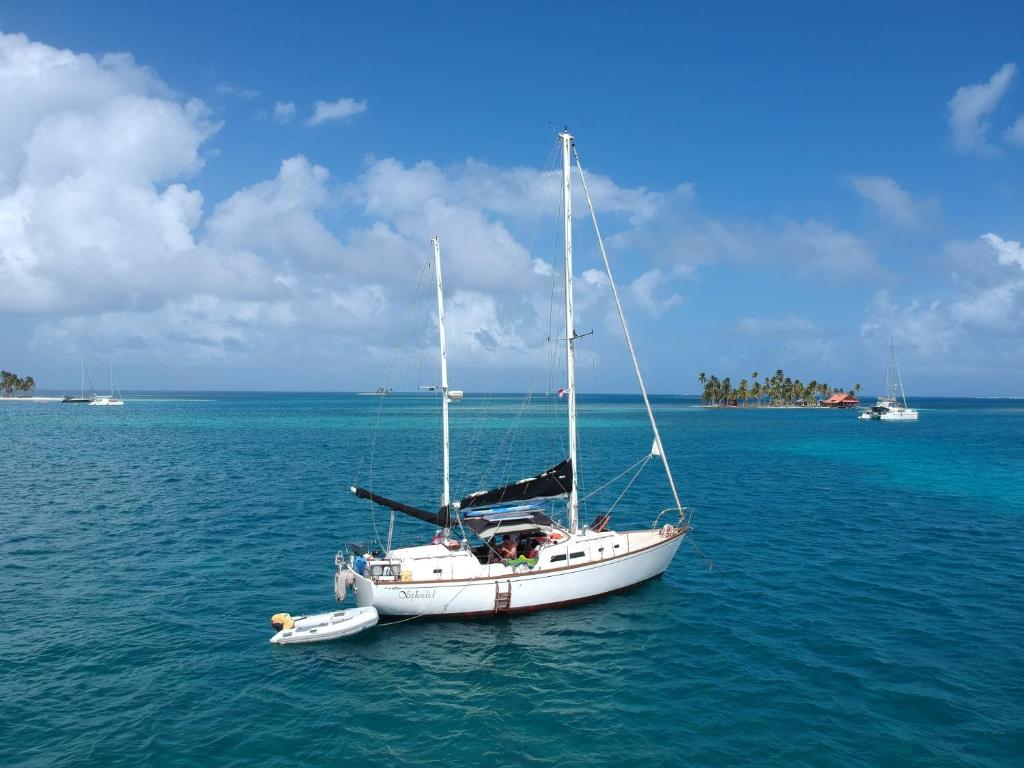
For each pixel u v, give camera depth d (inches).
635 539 948.6
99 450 2706.7
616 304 1031.0
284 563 1054.4
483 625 804.6
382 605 797.9
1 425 4215.1
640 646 742.5
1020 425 5152.6
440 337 912.3
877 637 762.8
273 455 2561.5
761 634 774.5
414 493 1724.9
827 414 7096.5
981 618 821.9
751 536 1253.1
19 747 530.9
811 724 574.9
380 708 607.5
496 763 523.2
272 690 638.5
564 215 919.7
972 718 581.3
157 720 578.6
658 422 5285.4
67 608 842.2
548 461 2443.4
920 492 1780.3
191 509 1469.0
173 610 841.5
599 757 530.6
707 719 585.9
